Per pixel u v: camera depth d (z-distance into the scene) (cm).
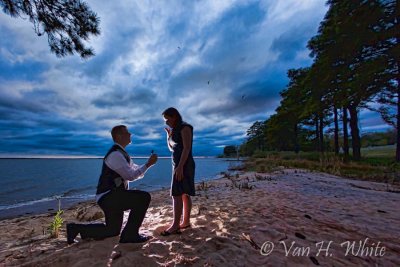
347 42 1611
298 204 471
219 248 236
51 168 5681
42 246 269
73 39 539
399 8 1340
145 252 227
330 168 1377
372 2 1444
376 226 329
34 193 1449
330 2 1819
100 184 256
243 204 470
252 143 9056
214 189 798
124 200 252
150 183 1798
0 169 5081
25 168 5672
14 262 223
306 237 278
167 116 295
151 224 342
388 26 1466
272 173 1241
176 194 280
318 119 3084
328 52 1834
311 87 2148
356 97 1633
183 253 225
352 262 222
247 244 249
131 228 252
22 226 498
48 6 491
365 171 1220
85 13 521
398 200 531
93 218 550
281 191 638
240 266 201
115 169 250
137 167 281
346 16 1636
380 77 1455
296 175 1089
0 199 1216
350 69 1695
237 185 819
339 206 460
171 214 407
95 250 233
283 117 3844
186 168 283
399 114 1502
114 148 263
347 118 2067
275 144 5144
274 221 335
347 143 2075
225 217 354
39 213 814
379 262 223
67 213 664
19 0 469
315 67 2081
